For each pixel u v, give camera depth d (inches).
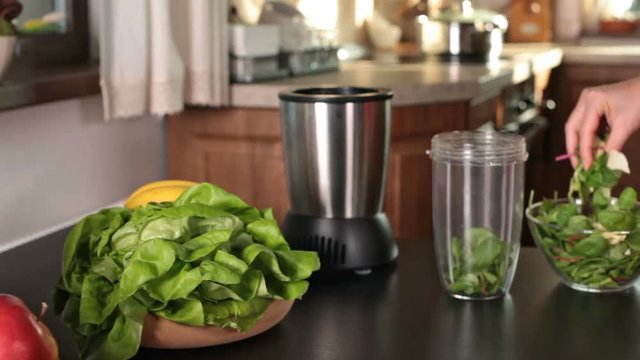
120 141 87.3
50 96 69.5
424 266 48.3
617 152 44.8
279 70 98.3
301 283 36.4
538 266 48.3
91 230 37.5
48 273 47.7
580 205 45.9
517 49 158.1
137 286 33.0
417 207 98.3
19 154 71.9
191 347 35.7
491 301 42.3
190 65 86.3
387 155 48.8
